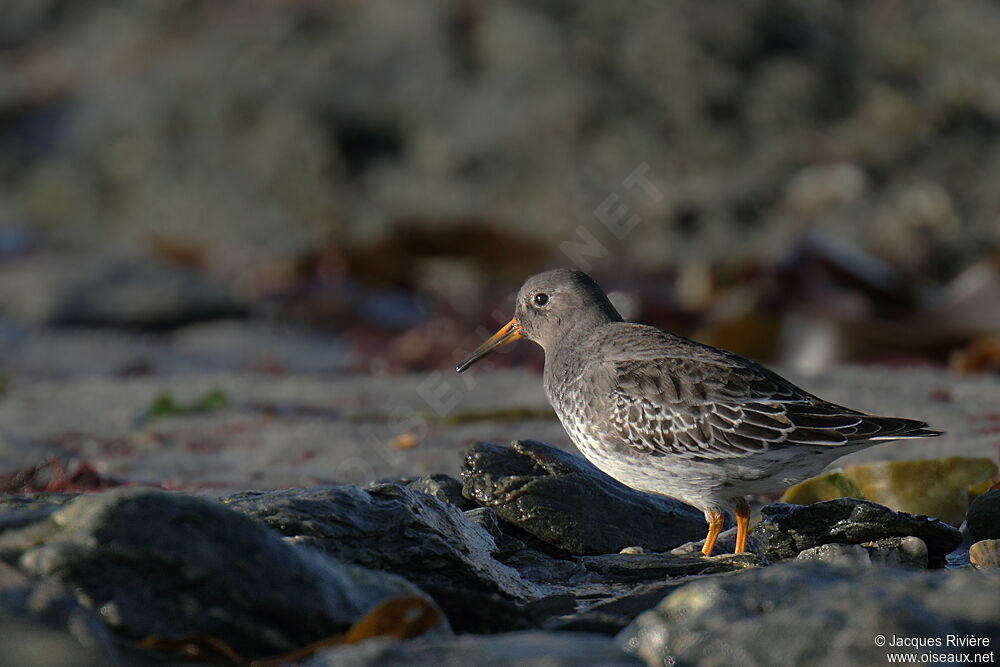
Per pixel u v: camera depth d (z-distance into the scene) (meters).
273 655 4.52
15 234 21.69
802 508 6.44
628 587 6.03
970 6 21.80
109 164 22.80
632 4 21.31
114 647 4.20
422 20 22.36
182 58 23.92
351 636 4.48
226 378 13.86
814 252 14.69
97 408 12.11
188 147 22.33
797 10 21.34
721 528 6.87
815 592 4.34
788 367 13.08
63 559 4.44
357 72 22.05
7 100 25.39
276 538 4.75
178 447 10.00
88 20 28.09
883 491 7.16
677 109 20.09
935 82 20.59
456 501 7.06
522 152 20.20
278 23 23.38
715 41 20.56
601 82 20.53
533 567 6.55
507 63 21.30
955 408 10.20
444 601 4.98
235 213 21.03
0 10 29.09
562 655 4.03
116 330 17.30
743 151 19.77
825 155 19.59
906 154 19.47
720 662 4.04
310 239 19.67
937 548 6.25
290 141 21.27
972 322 13.50
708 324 14.67
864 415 6.68
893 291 14.63
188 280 18.23
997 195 18.78
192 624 4.46
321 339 16.94
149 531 4.53
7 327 17.06
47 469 8.92
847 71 20.73
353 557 5.68
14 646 3.96
